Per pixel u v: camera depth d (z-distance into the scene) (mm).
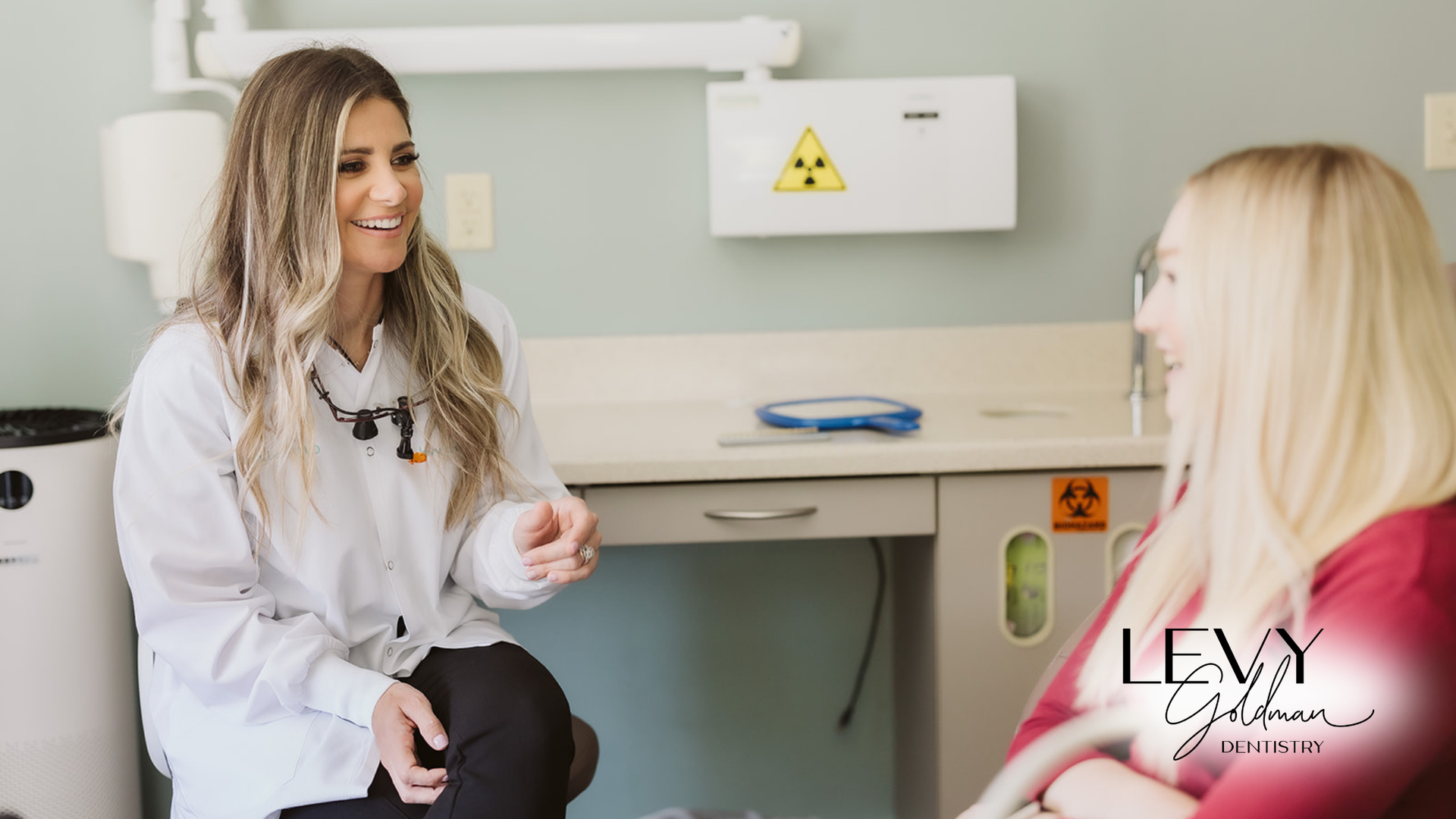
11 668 1669
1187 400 815
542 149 2059
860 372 2123
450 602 1425
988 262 2119
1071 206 2113
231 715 1254
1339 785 719
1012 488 1643
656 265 2094
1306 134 2105
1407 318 751
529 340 2100
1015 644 1667
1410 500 732
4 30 1964
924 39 2062
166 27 1907
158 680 1329
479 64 1944
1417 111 2107
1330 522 752
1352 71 2096
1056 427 1746
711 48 1952
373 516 1344
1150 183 2113
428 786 1167
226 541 1258
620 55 1949
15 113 1979
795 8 2047
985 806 932
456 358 1408
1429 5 2084
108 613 1752
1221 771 807
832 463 1615
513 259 2084
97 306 2025
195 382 1250
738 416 1941
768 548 2143
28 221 2000
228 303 1285
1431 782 715
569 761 1254
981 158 2000
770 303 2113
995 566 1653
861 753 2191
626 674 2168
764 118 1971
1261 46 2086
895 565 2064
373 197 1274
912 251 2111
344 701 1211
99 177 1997
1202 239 805
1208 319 795
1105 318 2146
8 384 2031
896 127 1984
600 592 2148
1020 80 2082
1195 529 827
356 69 1286
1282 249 763
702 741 2188
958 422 1810
